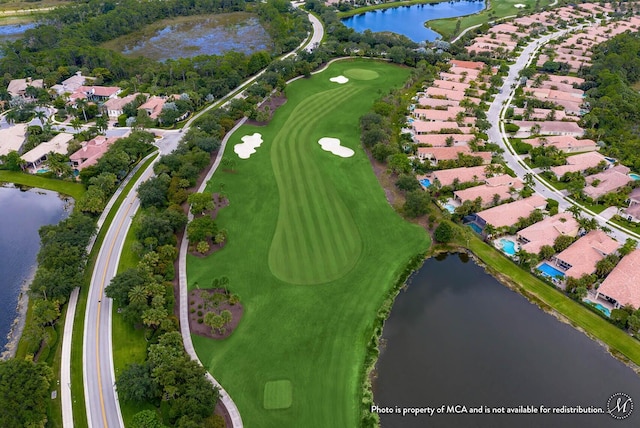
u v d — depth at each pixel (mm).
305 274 105812
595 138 169000
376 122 165625
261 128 171375
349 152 156625
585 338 92812
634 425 77500
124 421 74812
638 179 143500
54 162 143125
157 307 89562
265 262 108875
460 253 115062
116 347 87312
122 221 122188
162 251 104688
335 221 123375
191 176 133250
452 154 152500
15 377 75250
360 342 90188
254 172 144250
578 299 99875
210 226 113250
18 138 160125
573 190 135500
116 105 183750
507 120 182625
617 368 87188
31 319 96562
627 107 182500
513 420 77562
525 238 116375
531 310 99375
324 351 87875
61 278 96188
